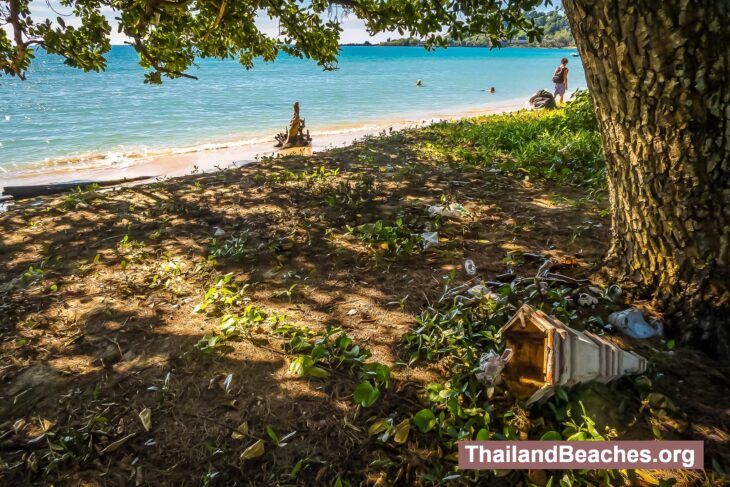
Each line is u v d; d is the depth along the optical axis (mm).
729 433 2266
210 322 3412
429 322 3109
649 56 2572
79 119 21578
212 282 4008
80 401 2689
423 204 5543
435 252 4285
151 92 35375
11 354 3160
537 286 3430
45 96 32750
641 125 2795
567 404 2402
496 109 24406
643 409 2389
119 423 2498
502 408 2439
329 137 16328
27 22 6930
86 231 5312
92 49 7688
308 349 2994
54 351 3184
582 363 2340
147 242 4910
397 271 3996
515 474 2084
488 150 8117
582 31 2852
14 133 17969
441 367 2807
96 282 4102
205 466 2229
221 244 4758
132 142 16156
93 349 3178
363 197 5855
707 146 2639
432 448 2266
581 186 5965
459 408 2375
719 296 2812
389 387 2658
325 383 2715
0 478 2221
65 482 2188
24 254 4777
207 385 2744
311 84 42062
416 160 7816
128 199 6418
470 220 4996
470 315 3178
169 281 4043
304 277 4000
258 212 5605
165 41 7855
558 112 12336
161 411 2572
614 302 3244
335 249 4477
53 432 2461
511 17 5680
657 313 3059
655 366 2686
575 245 4223
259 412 2525
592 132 8492
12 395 2775
